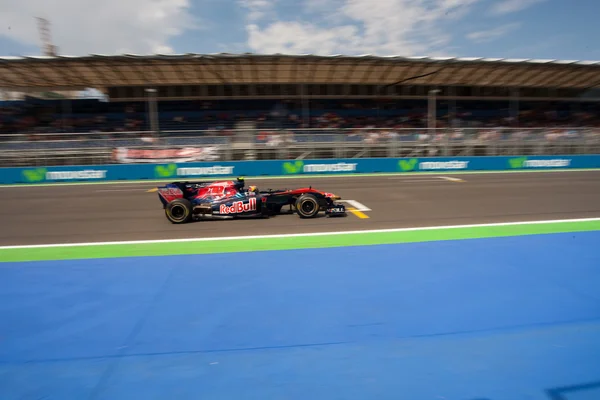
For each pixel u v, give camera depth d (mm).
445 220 8453
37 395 2898
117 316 4047
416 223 8172
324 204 8852
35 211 10383
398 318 3928
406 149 21047
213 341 3555
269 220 8625
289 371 3127
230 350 3414
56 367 3217
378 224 8102
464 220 8445
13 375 3123
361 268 5363
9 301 4453
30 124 29094
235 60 21016
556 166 21359
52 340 3615
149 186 15883
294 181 16984
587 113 34500
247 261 5719
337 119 32031
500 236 7031
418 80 26984
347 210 9656
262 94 30719
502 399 2805
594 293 4484
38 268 5566
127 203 11477
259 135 20312
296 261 5684
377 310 4102
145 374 3113
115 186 16094
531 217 8727
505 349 3383
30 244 6969
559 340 3514
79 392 2922
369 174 19625
